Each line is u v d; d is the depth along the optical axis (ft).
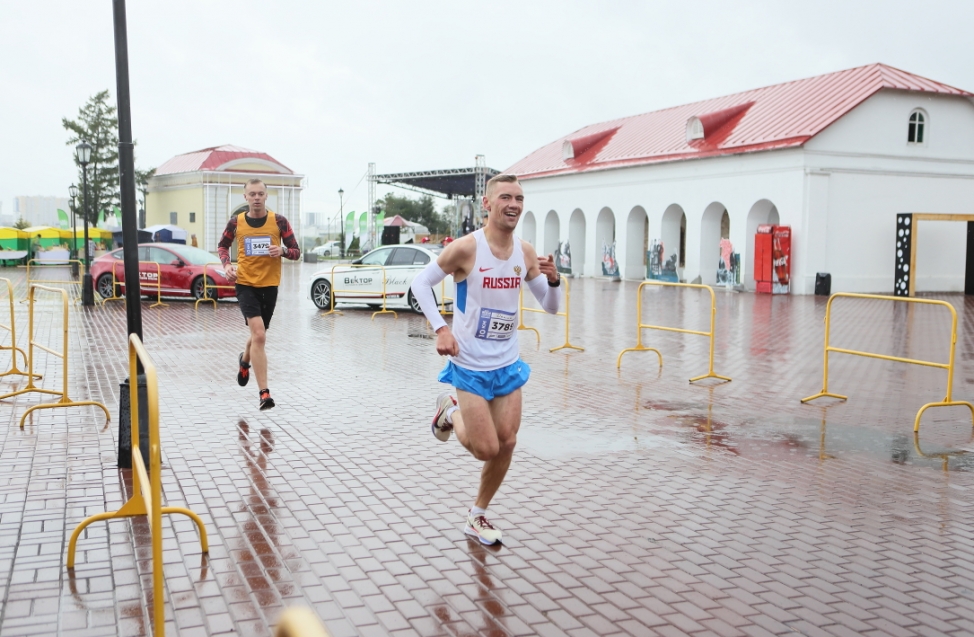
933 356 40.81
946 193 88.28
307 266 143.02
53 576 13.78
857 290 84.89
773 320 57.47
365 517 16.84
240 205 173.58
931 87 85.61
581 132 136.56
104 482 18.78
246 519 16.60
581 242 120.67
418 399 28.76
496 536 15.39
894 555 15.34
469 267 14.74
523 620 12.51
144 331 47.65
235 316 56.59
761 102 97.45
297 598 13.12
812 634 12.23
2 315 54.90
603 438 23.89
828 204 82.69
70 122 187.52
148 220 190.60
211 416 25.66
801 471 20.74
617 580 14.01
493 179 14.87
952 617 12.85
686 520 17.04
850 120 82.84
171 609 12.66
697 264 95.96
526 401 29.14
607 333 49.55
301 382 31.81
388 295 59.62
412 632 12.09
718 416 27.04
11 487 18.35
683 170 97.14
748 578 14.17
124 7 18.72
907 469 21.02
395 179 158.71
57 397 28.35
